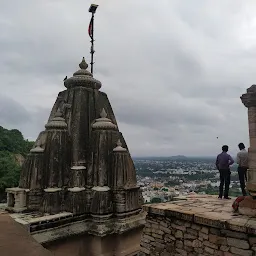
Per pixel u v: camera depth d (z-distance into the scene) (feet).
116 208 45.65
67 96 54.54
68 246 42.11
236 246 25.64
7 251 10.71
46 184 45.91
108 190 45.75
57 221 40.98
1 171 134.51
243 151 39.19
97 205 44.42
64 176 46.52
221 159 41.01
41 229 39.09
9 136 221.25
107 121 50.60
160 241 33.14
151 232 34.45
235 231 25.75
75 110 51.55
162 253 32.65
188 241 29.99
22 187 46.57
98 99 55.42
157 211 33.06
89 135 50.55
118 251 45.03
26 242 11.97
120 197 45.73
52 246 40.24
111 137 49.55
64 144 47.80
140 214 48.73
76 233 42.78
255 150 28.27
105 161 47.37
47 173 46.29
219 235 27.07
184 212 30.19
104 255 43.65
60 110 52.16
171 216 32.01
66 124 49.57
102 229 43.29
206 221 27.58
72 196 44.55
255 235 24.47
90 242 44.45
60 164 46.47
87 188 46.70
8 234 12.93
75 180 46.01
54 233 40.29
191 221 29.40
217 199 40.09
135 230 47.80
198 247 28.86
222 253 26.55
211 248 27.55
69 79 55.21
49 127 48.83
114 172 46.75
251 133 28.73
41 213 43.57
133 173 49.21
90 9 63.10
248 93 28.55
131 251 46.65
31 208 44.98
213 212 30.07
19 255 10.41
